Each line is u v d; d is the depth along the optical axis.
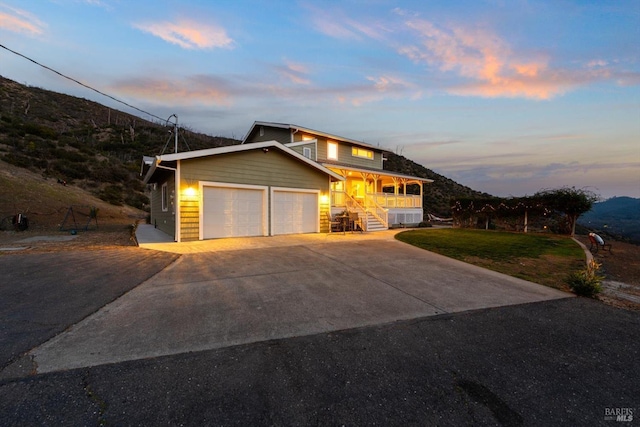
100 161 29.69
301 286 5.06
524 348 2.94
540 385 2.31
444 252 8.71
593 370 2.55
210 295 4.49
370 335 3.19
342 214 14.79
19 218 12.05
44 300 4.07
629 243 12.76
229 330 3.25
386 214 16.78
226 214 11.15
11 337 2.96
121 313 3.70
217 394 2.11
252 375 2.38
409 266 6.79
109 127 47.09
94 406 1.95
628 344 3.06
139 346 2.84
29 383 2.19
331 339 3.07
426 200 37.28
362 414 1.93
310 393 2.15
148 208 25.83
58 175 23.23
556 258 8.06
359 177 21.38
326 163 17.39
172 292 4.60
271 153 12.20
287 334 3.18
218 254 7.85
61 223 14.74
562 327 3.48
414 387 2.25
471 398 2.13
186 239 10.18
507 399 2.13
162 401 2.02
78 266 5.99
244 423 1.82
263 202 12.04
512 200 16.09
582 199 13.37
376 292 4.80
